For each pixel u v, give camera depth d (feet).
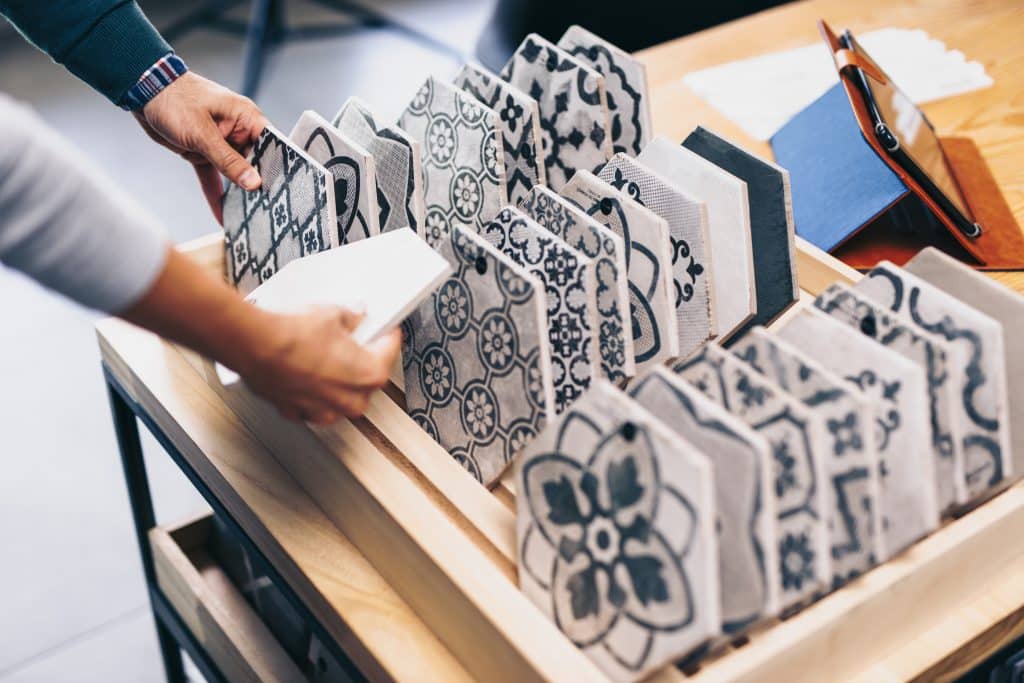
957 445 2.83
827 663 2.81
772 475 2.56
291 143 3.75
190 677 6.23
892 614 2.89
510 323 3.18
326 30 12.38
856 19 6.08
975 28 5.95
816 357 2.89
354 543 3.34
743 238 3.43
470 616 2.80
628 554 2.58
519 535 2.91
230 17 13.34
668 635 2.49
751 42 5.91
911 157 4.14
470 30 13.39
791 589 2.61
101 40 3.92
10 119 2.14
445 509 3.17
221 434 3.71
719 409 2.55
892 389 2.74
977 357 2.85
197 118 3.95
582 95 3.92
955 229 4.24
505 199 3.75
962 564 2.99
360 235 3.72
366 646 3.05
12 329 8.92
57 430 8.02
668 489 2.47
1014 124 5.16
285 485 3.54
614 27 7.04
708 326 3.41
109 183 2.36
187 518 5.04
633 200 3.41
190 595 4.71
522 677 2.68
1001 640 3.14
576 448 2.71
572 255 3.15
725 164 3.70
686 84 5.55
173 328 2.48
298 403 2.80
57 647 6.57
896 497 2.77
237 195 4.10
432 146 3.99
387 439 3.38
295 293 3.33
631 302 3.41
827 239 4.33
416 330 3.55
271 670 4.31
